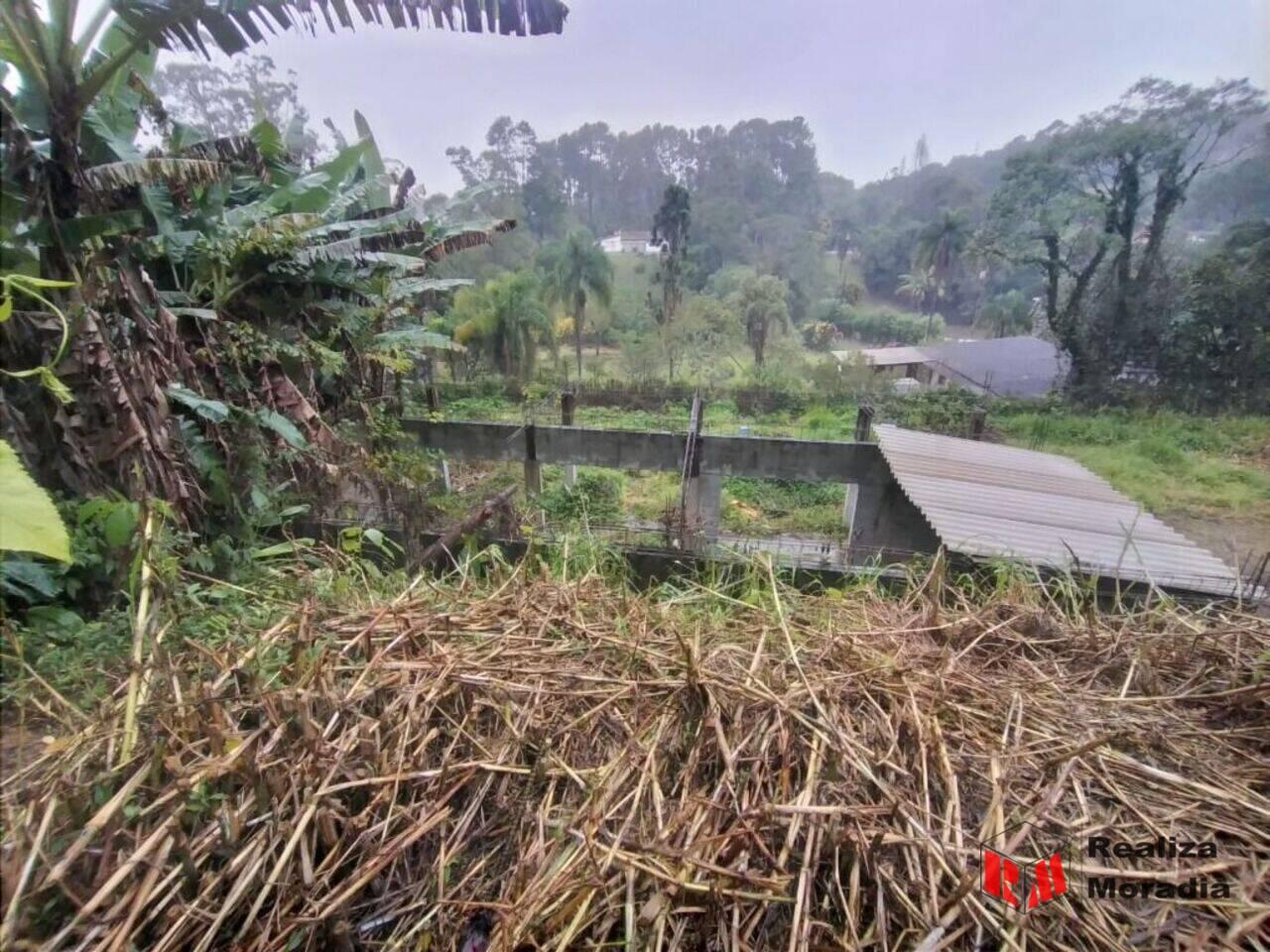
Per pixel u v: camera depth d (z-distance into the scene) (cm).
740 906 99
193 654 145
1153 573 333
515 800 117
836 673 151
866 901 102
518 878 102
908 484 534
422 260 490
